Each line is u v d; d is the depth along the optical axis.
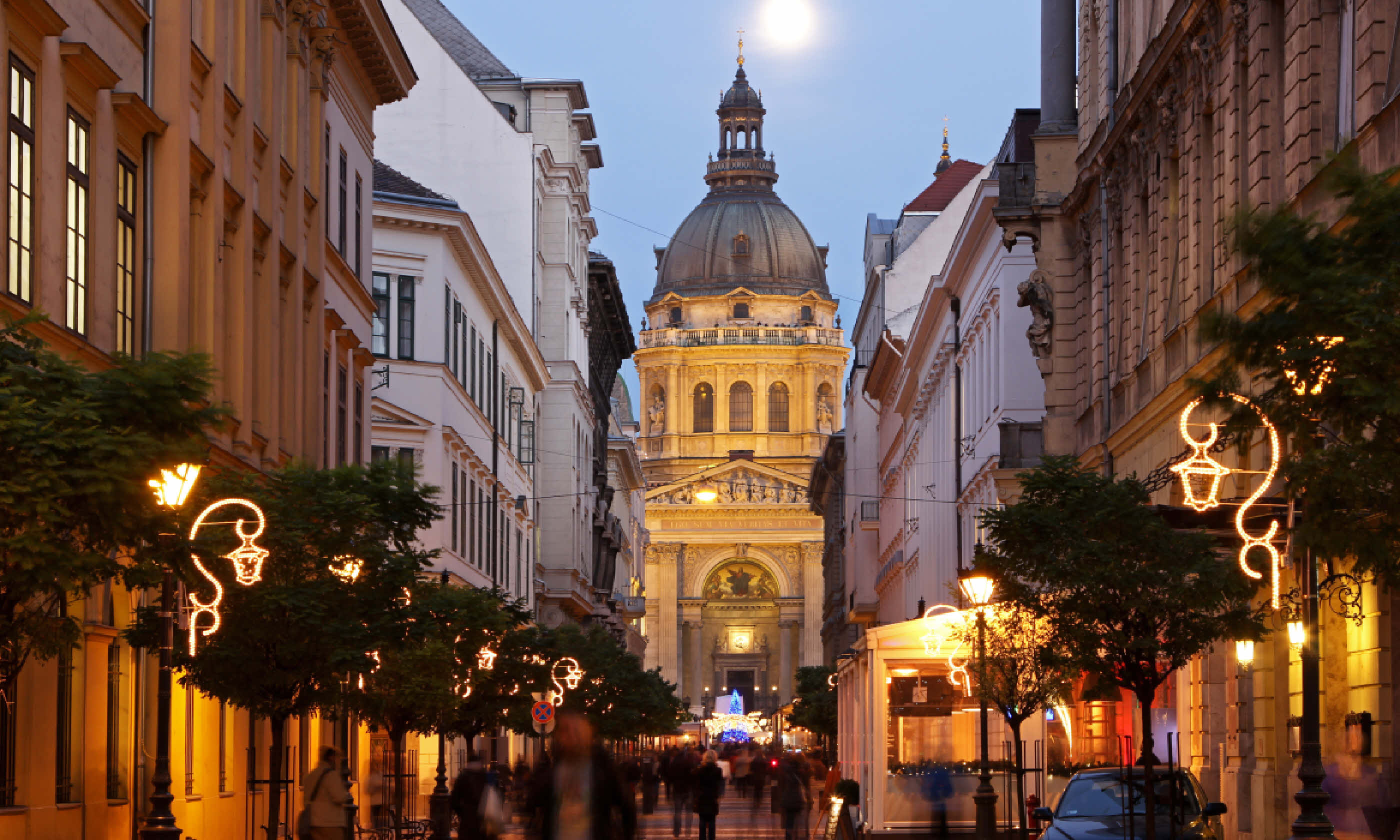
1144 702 21.89
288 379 34.12
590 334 98.81
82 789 22.89
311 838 23.67
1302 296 14.01
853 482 106.94
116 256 23.66
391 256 53.41
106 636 23.59
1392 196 13.87
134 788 24.98
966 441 58.50
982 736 29.47
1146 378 33.69
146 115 24.69
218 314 28.28
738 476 185.38
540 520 84.69
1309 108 23.11
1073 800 22.42
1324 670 23.81
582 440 91.44
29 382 14.61
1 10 19.42
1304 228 14.28
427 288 54.06
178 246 25.78
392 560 25.05
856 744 36.81
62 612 16.36
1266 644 26.20
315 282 36.47
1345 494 14.23
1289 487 14.79
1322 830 17.44
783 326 195.38
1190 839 20.89
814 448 192.00
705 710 180.12
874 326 93.50
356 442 42.34
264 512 23.72
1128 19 36.53
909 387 77.69
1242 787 27.17
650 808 59.16
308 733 36.69
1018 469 43.78
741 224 199.38
